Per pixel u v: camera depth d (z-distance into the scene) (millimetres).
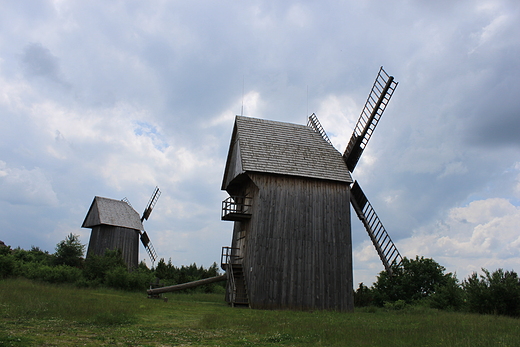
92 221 52500
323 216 26969
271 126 30078
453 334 12469
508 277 24281
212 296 37406
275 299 24531
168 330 12609
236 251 30719
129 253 52281
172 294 35656
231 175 31828
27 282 27953
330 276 25938
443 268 34844
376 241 29469
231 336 11969
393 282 35031
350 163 31125
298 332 12914
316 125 34281
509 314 23078
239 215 26641
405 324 16516
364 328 14398
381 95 29453
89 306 15555
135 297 25422
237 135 30516
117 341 10148
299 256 25719
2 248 41500
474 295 24438
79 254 47750
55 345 9125
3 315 12789
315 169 27812
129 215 54562
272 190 26469
